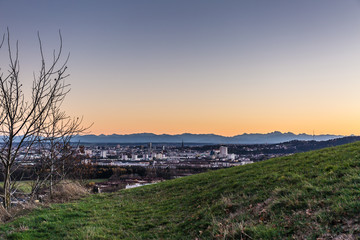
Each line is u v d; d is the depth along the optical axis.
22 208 14.22
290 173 12.26
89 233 9.93
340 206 6.96
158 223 11.23
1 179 13.95
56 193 18.80
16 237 9.58
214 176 18.34
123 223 11.63
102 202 16.80
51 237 9.78
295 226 6.87
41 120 11.41
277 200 9.01
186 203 13.48
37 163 14.92
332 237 5.85
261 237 6.89
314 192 8.70
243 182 13.33
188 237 8.88
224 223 8.88
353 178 8.89
